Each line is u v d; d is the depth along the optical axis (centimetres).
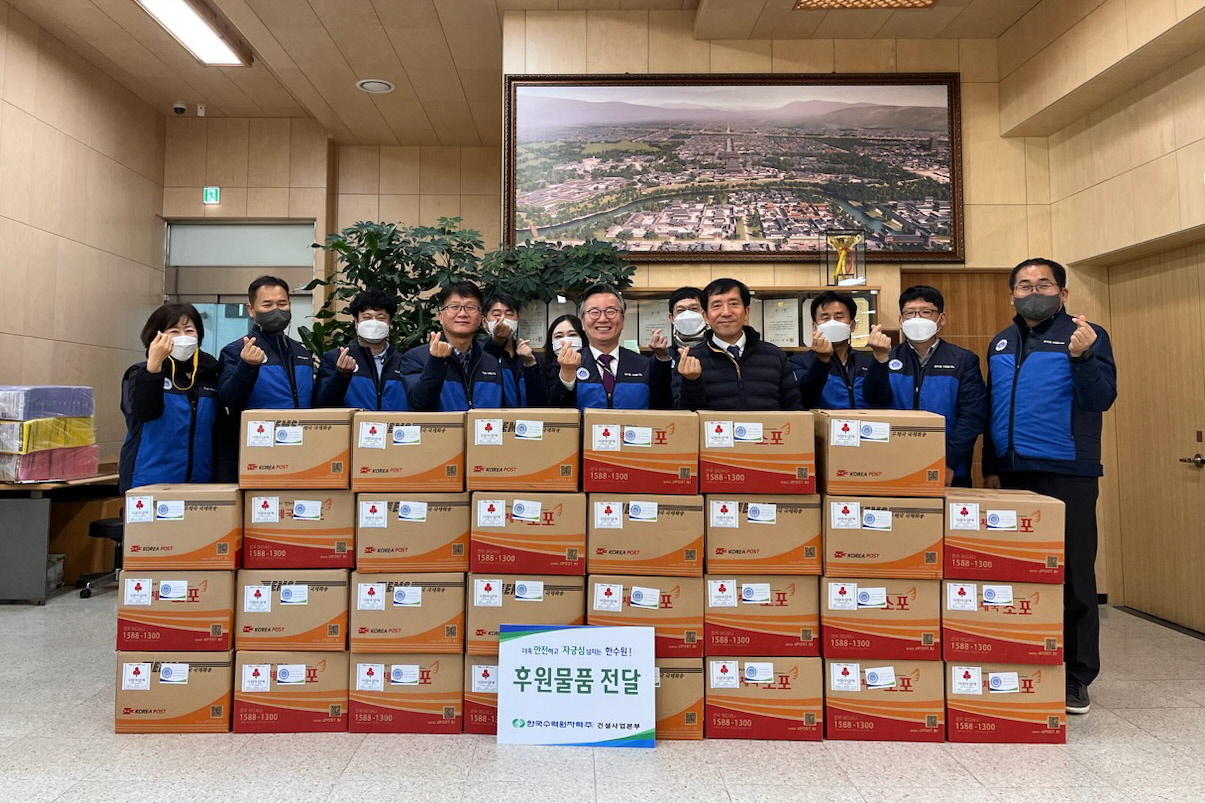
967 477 280
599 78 417
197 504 217
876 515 213
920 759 201
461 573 218
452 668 218
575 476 216
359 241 425
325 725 218
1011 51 405
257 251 647
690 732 213
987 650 211
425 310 414
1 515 402
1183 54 317
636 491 215
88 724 225
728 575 215
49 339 499
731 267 416
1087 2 343
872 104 416
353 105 565
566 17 421
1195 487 349
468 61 489
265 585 219
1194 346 349
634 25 421
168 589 217
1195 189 316
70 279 520
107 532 408
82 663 291
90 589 432
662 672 214
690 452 215
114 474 467
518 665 212
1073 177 397
